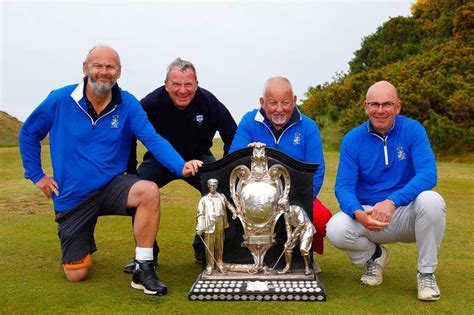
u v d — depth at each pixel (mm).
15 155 15047
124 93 4309
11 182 10305
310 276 3902
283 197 3998
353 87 22250
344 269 4590
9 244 5355
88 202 4164
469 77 17719
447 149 16422
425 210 3730
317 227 4406
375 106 3939
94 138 4164
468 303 3637
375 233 4059
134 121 4285
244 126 4504
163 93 4910
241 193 3994
